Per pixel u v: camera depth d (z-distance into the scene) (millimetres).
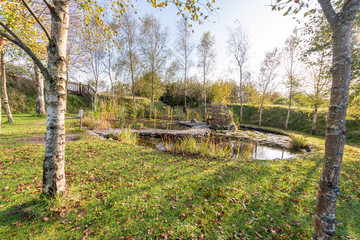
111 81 19344
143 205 2963
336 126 1575
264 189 3762
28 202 2678
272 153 8438
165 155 6113
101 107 13875
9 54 8648
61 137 2656
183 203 3096
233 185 3881
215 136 11438
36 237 2154
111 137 9062
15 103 14562
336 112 1576
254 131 15367
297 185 4016
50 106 2488
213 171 4707
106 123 11664
